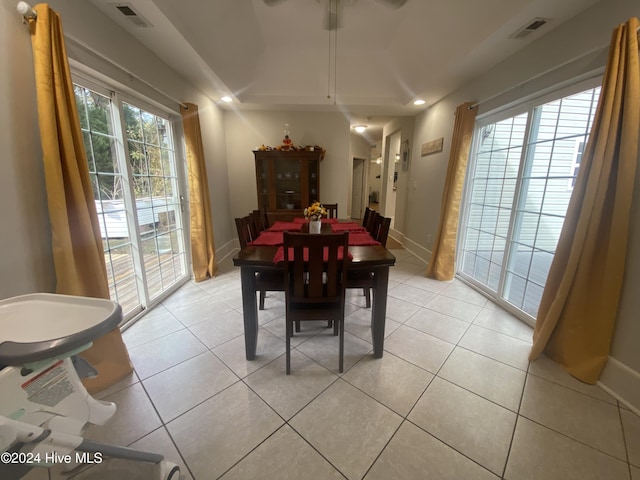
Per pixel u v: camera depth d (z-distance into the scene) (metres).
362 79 3.75
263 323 2.32
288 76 3.74
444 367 1.78
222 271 3.61
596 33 1.67
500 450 1.23
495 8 1.90
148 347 1.98
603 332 1.57
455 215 3.15
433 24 2.48
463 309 2.59
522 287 2.43
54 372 0.86
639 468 1.16
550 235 2.15
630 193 1.43
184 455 1.20
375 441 1.27
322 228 2.62
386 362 1.83
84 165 1.44
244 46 3.03
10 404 0.75
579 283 1.65
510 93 2.40
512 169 2.53
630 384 1.46
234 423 1.36
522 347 2.00
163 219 2.81
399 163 5.43
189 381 1.64
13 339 0.90
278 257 1.71
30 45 1.29
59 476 1.11
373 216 2.81
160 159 2.73
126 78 2.01
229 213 4.56
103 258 1.53
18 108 1.25
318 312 1.65
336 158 4.62
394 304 2.69
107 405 1.03
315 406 1.47
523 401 1.51
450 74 2.78
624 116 1.43
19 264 1.28
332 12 2.74
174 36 2.08
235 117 4.38
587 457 1.20
